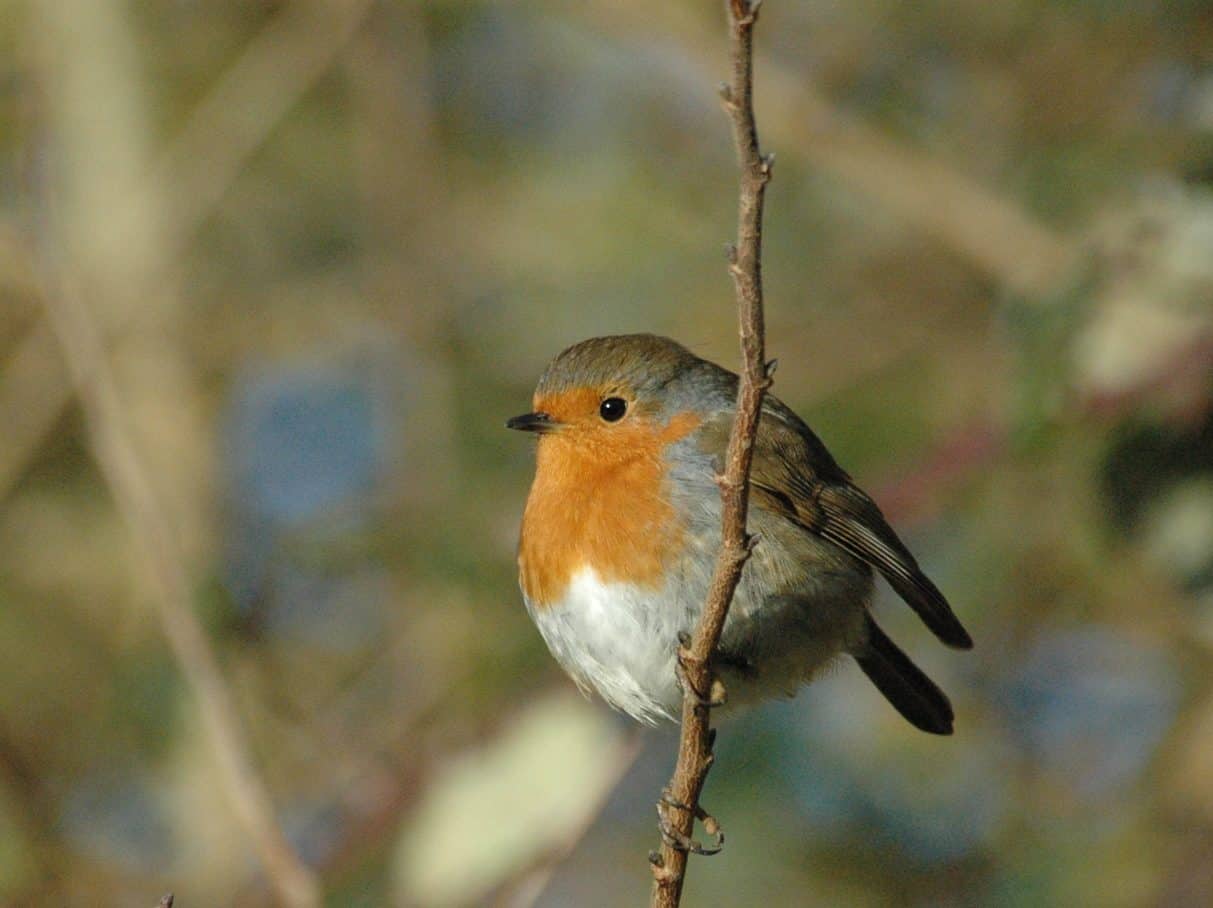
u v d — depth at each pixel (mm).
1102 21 13195
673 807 6410
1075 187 10234
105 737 12398
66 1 13242
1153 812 11289
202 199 13094
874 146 13031
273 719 11680
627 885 12414
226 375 13992
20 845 11609
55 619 12992
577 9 13883
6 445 12547
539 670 11102
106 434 8758
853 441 13016
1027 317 9383
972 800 12156
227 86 13273
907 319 13539
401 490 12922
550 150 14477
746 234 5520
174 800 11195
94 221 12977
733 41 5195
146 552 8578
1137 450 9367
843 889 11883
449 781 9477
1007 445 9938
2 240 12461
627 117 14414
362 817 10594
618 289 13805
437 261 13805
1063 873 11273
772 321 13648
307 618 12703
